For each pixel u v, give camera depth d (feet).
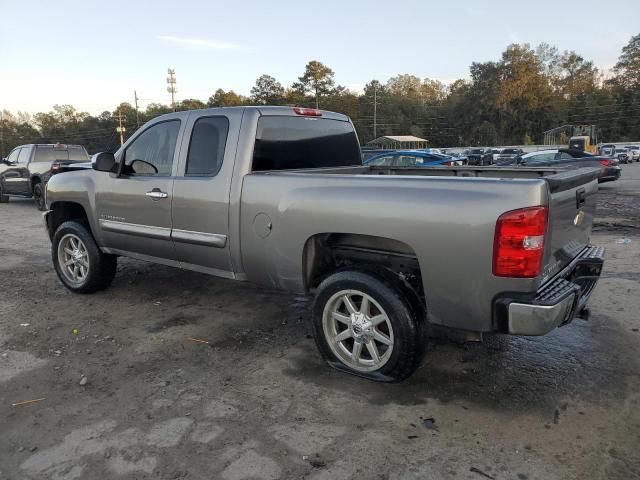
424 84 410.72
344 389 11.43
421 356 11.00
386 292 10.80
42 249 27.73
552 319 9.36
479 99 313.53
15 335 14.84
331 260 12.77
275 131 14.12
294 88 317.63
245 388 11.53
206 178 13.91
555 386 11.44
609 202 46.32
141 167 15.98
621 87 314.55
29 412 10.62
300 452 9.14
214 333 14.85
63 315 16.53
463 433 9.66
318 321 12.08
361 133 327.47
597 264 11.90
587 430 9.71
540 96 303.68
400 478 8.42
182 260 15.19
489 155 124.36
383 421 10.11
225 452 9.16
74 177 18.01
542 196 9.11
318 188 11.64
